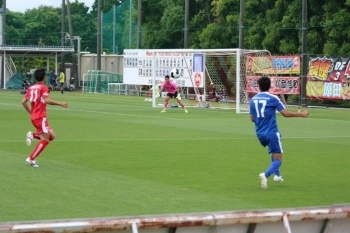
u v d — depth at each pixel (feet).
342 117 230.68
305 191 86.63
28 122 181.57
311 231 45.78
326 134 165.07
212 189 86.69
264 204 77.56
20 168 101.09
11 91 399.03
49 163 106.93
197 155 119.55
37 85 101.40
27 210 72.23
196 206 75.61
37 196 80.02
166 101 237.45
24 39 605.31
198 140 143.95
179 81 298.15
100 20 403.75
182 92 300.81
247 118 212.84
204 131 164.96
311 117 228.84
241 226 43.42
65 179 92.38
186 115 222.07
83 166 104.47
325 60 281.54
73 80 433.48
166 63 306.55
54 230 38.29
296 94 294.25
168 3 424.46
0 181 89.76
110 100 317.63
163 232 41.75
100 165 105.81
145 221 40.52
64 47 419.13
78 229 38.93
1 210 72.02
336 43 305.73
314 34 312.29
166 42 420.77
